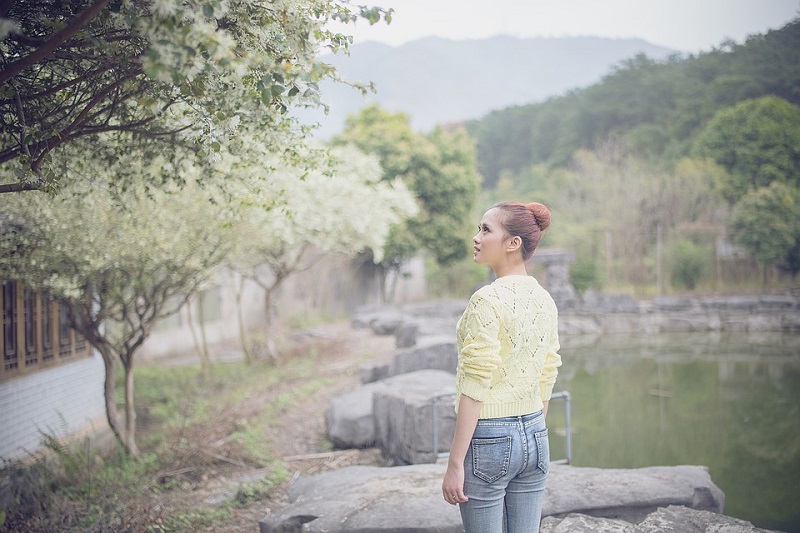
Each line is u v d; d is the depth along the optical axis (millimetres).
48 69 3879
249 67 3072
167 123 4375
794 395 12422
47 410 8219
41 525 5398
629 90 57281
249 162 4348
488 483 2455
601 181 34906
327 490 4688
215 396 11703
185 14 2572
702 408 11422
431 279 31359
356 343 17406
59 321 8766
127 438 7805
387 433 7367
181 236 7273
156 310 7746
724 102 46406
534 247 2664
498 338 2447
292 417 10000
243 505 6176
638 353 18344
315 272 23906
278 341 18672
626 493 4223
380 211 13633
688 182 32625
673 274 29906
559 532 3621
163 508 5797
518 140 69938
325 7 3150
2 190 3689
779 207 29984
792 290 28484
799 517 6336
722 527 3570
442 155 26766
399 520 3920
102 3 2793
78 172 4512
